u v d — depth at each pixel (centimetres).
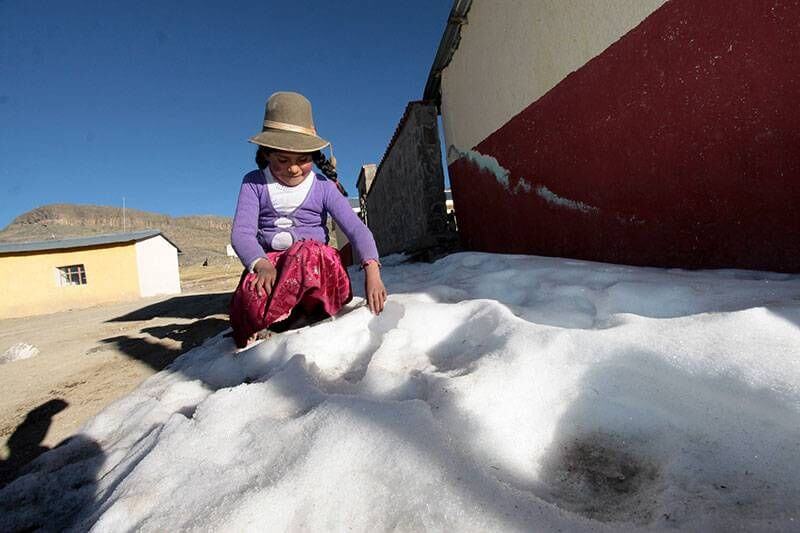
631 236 239
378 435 98
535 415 107
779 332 104
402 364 150
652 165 218
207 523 83
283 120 181
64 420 179
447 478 84
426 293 221
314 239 208
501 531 72
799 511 71
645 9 210
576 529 71
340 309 215
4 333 733
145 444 127
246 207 199
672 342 112
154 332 407
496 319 158
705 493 79
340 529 80
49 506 112
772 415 88
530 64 327
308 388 132
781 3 150
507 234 398
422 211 578
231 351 207
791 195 155
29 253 1452
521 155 356
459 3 420
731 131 175
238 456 106
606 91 245
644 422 101
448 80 529
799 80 148
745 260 175
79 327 619
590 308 164
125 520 90
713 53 178
